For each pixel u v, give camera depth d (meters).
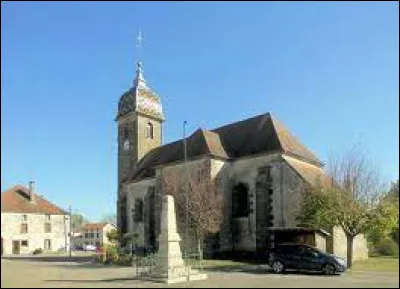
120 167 57.00
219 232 39.31
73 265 36.91
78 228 110.69
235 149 42.72
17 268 33.38
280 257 28.61
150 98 57.78
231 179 41.31
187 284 22.50
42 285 22.02
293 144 41.25
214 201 38.69
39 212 75.75
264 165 39.22
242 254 39.06
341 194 31.48
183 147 43.84
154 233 46.41
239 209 40.47
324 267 27.33
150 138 56.94
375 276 26.03
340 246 35.69
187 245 37.06
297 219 34.22
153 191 47.72
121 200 52.62
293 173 37.19
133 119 56.56
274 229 35.94
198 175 40.88
